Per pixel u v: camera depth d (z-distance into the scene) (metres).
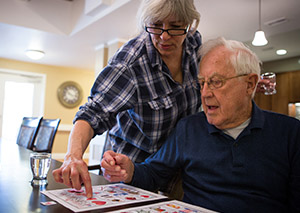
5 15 3.77
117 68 1.14
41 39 4.49
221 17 3.34
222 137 0.98
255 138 0.93
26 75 6.32
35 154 0.92
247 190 0.90
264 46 4.30
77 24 4.10
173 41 1.06
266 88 1.18
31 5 3.98
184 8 0.98
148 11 1.00
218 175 0.94
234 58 0.92
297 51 4.35
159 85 1.19
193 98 1.28
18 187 0.85
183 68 1.23
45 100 6.44
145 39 1.21
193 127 1.07
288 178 0.89
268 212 0.86
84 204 0.71
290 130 0.93
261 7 3.04
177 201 0.78
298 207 0.86
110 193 0.83
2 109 6.05
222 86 0.92
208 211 0.70
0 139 2.97
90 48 4.95
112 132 1.30
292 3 2.93
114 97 1.12
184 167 1.04
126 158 0.94
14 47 5.04
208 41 1.02
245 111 0.97
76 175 0.77
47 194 0.79
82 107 1.09
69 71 6.79
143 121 1.19
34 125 2.66
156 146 1.25
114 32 4.05
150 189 1.03
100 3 3.27
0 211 0.64
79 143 0.93
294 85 4.40
